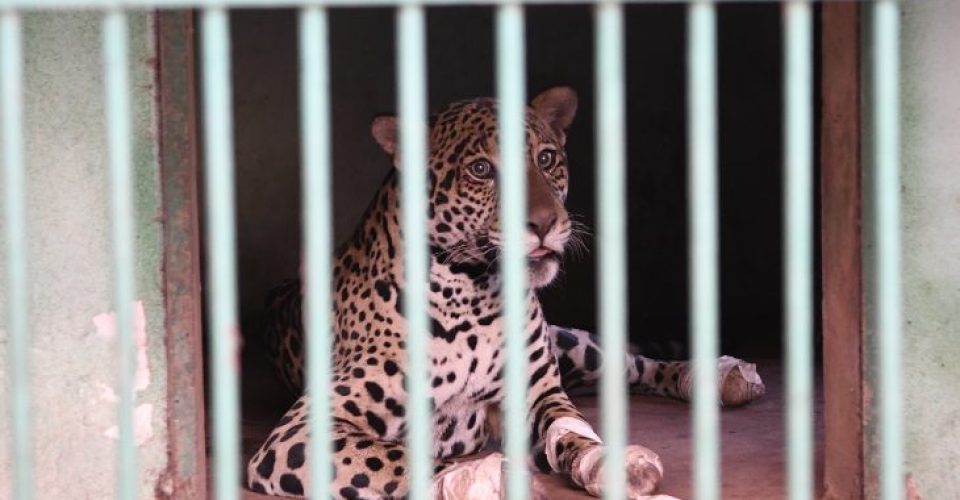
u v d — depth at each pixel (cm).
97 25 380
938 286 399
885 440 286
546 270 456
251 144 737
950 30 391
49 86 381
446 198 480
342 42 741
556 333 621
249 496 459
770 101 787
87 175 384
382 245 491
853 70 402
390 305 484
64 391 391
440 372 484
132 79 384
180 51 386
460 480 414
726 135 787
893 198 281
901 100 394
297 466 453
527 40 758
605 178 275
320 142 271
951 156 394
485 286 486
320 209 273
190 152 391
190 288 395
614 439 286
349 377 482
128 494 283
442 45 749
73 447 393
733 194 790
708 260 279
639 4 768
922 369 403
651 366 641
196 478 401
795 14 275
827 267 429
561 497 457
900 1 391
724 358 616
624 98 772
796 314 283
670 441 541
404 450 448
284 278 743
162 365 394
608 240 277
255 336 732
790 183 279
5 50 272
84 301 388
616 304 279
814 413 579
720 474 486
